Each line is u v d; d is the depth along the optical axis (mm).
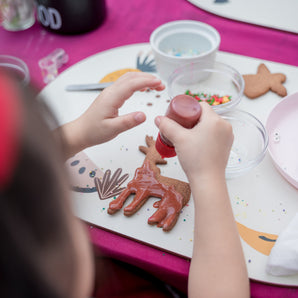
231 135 511
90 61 898
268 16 949
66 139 583
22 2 1002
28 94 231
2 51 963
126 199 624
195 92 802
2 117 201
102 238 590
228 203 493
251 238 568
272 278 526
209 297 464
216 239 476
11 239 208
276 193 622
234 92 794
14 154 199
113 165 680
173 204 597
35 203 212
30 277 221
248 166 625
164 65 795
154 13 1045
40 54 954
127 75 647
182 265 555
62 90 835
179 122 511
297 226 549
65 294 245
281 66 836
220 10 984
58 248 239
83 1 932
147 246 578
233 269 470
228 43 932
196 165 489
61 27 975
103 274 675
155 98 796
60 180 231
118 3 1091
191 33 854
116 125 622
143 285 679
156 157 673
